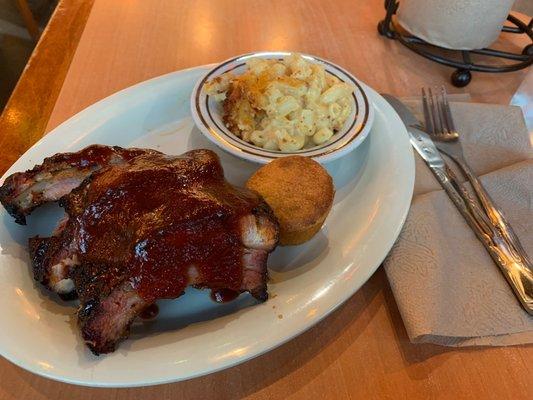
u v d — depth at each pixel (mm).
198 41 1300
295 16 1433
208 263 648
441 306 690
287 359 675
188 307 712
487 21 1152
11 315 641
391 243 752
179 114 1048
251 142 920
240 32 1349
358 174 934
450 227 811
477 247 783
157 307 709
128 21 1349
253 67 969
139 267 612
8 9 2373
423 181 901
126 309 625
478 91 1210
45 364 591
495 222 808
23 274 707
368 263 727
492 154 982
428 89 1131
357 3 1512
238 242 657
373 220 802
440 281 719
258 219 668
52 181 767
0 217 767
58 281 660
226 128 931
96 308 604
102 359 605
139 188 664
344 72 1036
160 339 648
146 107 1022
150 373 591
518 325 688
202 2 1453
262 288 685
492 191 881
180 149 991
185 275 642
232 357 609
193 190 670
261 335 635
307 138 935
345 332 709
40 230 791
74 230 660
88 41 1263
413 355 684
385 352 687
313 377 658
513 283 722
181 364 601
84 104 1080
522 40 1385
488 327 684
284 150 885
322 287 700
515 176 884
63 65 1188
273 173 792
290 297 694
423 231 785
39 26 2393
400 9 1315
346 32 1382
